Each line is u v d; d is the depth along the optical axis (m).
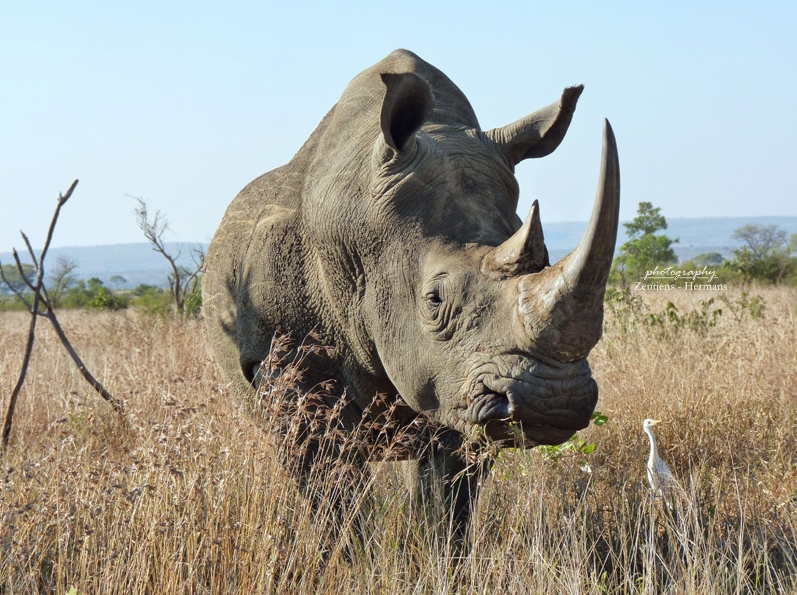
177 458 10.60
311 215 10.82
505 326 8.56
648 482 12.42
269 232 11.99
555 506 11.03
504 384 8.41
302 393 11.44
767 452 14.52
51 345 30.14
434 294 9.20
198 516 10.18
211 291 13.86
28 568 10.05
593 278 7.79
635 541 10.70
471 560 9.73
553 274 8.09
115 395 18.58
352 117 11.17
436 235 9.57
